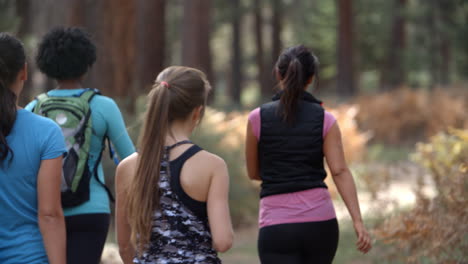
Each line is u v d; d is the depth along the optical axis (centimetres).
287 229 795
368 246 807
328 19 9331
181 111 602
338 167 809
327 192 817
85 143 771
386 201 1597
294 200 802
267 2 8594
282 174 811
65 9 2747
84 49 810
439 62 7138
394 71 7569
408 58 7219
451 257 1066
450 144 1533
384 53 9131
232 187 2156
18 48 609
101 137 795
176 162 593
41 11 5022
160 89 600
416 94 4912
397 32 7644
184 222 586
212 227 580
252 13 8769
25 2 4903
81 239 756
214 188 589
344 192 809
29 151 588
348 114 3253
